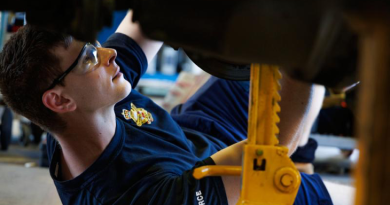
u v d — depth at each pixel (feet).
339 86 3.04
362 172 2.45
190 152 6.46
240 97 8.08
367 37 2.46
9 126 14.53
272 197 4.04
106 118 5.69
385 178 2.37
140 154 5.81
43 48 5.40
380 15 2.40
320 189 6.87
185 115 7.82
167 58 19.57
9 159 13.41
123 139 5.84
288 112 4.61
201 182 5.22
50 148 6.17
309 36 2.79
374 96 2.38
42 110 5.55
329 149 14.90
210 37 2.93
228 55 2.94
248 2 2.81
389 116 2.35
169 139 6.45
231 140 7.64
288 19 2.78
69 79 5.46
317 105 8.57
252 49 2.89
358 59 2.81
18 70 5.49
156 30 3.01
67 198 5.90
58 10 3.14
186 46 3.01
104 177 5.59
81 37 3.19
